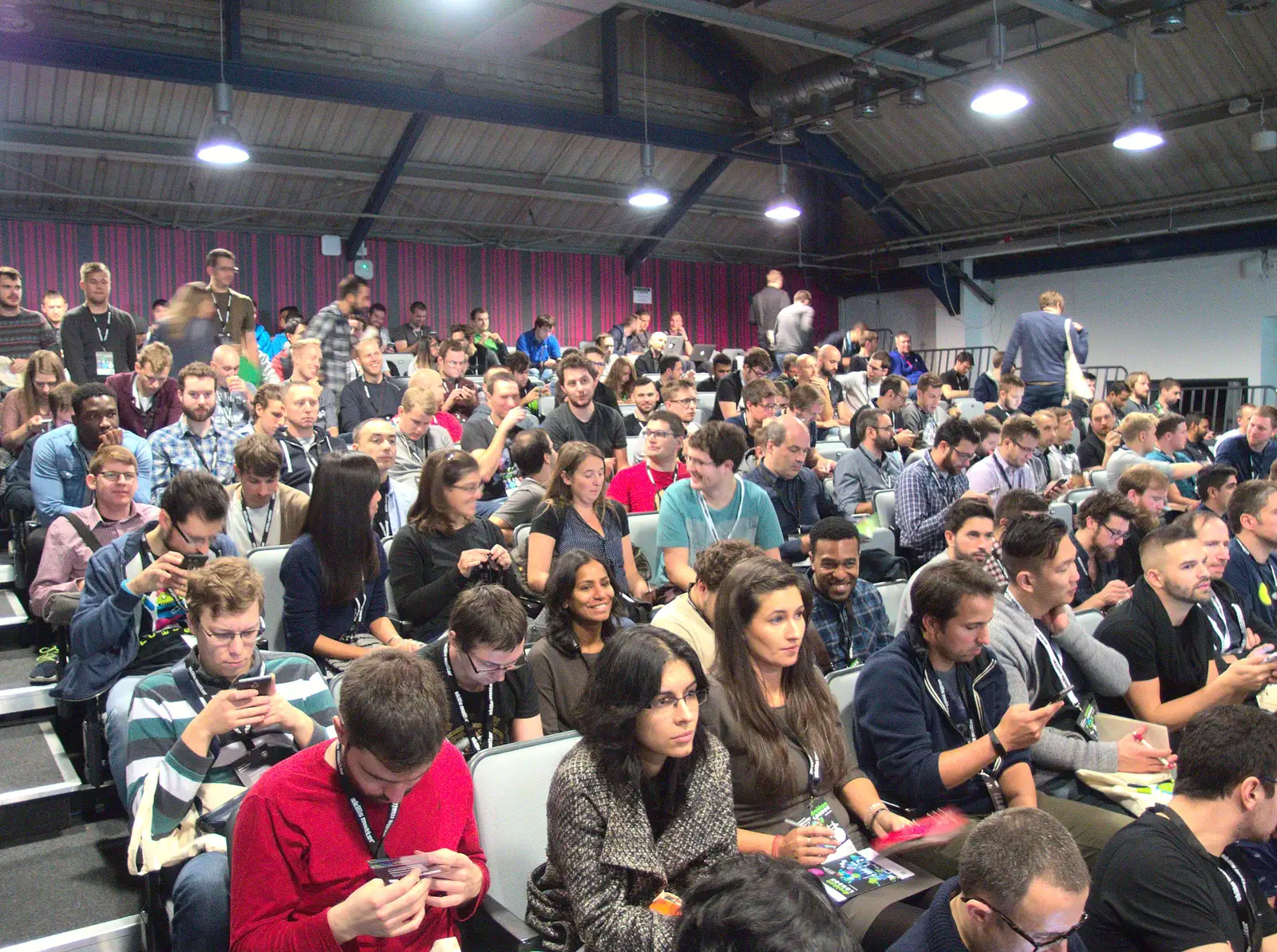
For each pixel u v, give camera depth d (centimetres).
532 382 929
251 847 196
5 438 536
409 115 1272
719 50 1388
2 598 475
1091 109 1270
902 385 813
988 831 178
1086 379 909
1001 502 409
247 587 248
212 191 1301
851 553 367
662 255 1734
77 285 1273
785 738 262
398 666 192
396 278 1493
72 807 343
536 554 409
